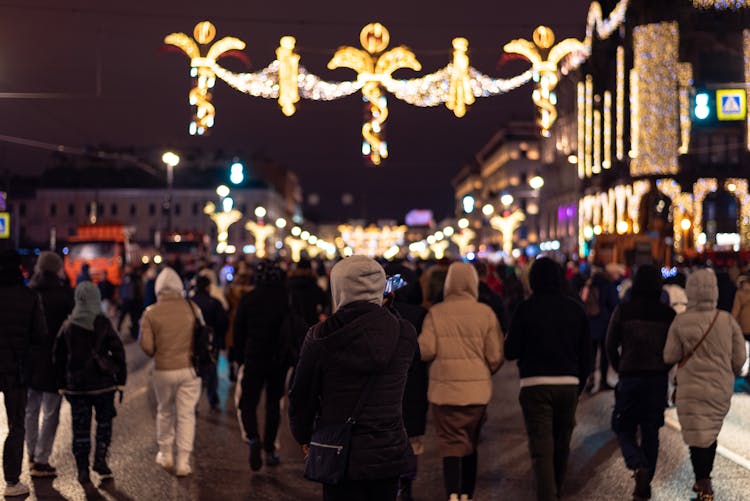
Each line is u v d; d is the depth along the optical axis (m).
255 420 10.09
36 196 140.50
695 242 66.56
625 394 8.87
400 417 5.05
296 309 12.48
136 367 21.00
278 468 10.35
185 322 10.01
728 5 65.81
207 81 17.97
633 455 8.66
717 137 67.31
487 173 148.00
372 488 4.92
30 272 44.34
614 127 76.12
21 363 9.03
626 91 70.94
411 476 8.77
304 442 5.11
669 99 67.12
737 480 9.70
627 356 8.87
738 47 66.25
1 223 59.78
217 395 14.84
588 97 82.50
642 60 67.69
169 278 10.07
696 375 8.62
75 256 48.41
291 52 17.98
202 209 142.62
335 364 4.92
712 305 8.70
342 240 108.81
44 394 9.84
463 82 18.50
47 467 9.84
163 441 10.20
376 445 4.88
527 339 8.00
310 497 8.96
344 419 4.90
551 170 101.69
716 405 8.59
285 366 10.23
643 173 67.81
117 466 10.41
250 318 10.19
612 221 73.94
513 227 56.31
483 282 12.07
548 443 7.83
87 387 9.51
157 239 55.09
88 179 141.62
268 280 10.29
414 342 5.13
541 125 19.12
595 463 10.58
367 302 5.07
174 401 10.20
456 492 8.10
